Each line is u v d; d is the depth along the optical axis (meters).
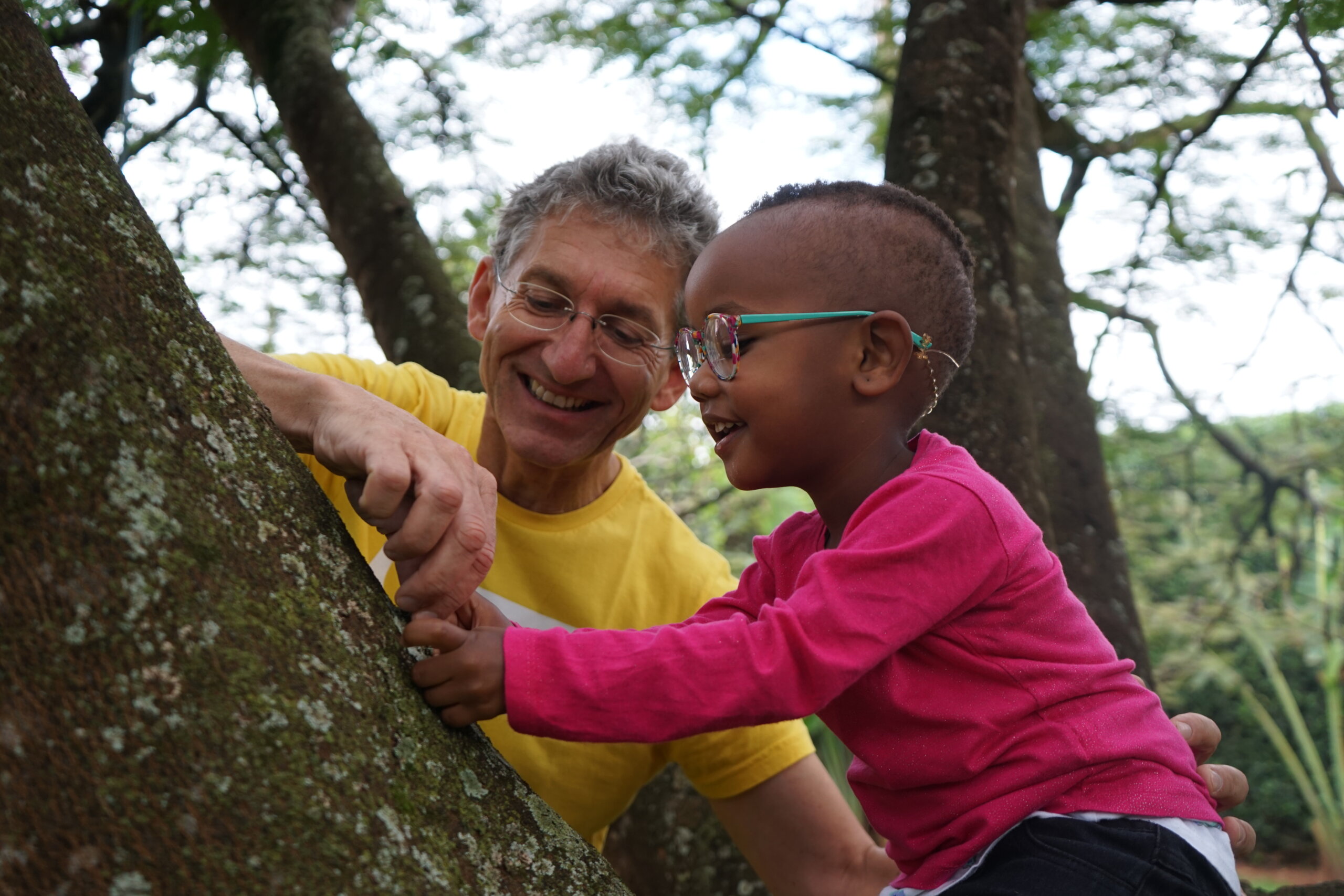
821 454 1.49
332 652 0.94
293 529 0.98
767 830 2.06
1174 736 1.41
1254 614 9.48
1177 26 5.12
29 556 0.80
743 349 1.49
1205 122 4.57
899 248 1.50
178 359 0.95
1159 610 9.65
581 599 1.98
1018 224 4.00
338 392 1.30
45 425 0.83
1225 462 8.27
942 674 1.34
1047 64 5.39
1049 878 1.23
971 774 1.31
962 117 2.74
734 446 1.52
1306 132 5.08
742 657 1.22
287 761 0.85
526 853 1.01
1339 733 9.95
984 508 1.35
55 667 0.78
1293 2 3.56
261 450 1.00
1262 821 12.50
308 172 4.04
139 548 0.84
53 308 0.86
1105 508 3.41
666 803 2.86
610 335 1.88
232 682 0.84
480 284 2.12
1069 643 1.39
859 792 1.45
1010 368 2.58
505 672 1.13
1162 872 1.24
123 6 4.07
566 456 1.90
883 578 1.28
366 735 0.93
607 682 1.17
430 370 3.46
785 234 1.49
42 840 0.75
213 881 0.78
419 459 1.19
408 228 3.77
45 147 0.91
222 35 4.51
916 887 1.35
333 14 4.43
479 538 1.17
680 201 1.88
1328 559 8.81
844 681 1.23
